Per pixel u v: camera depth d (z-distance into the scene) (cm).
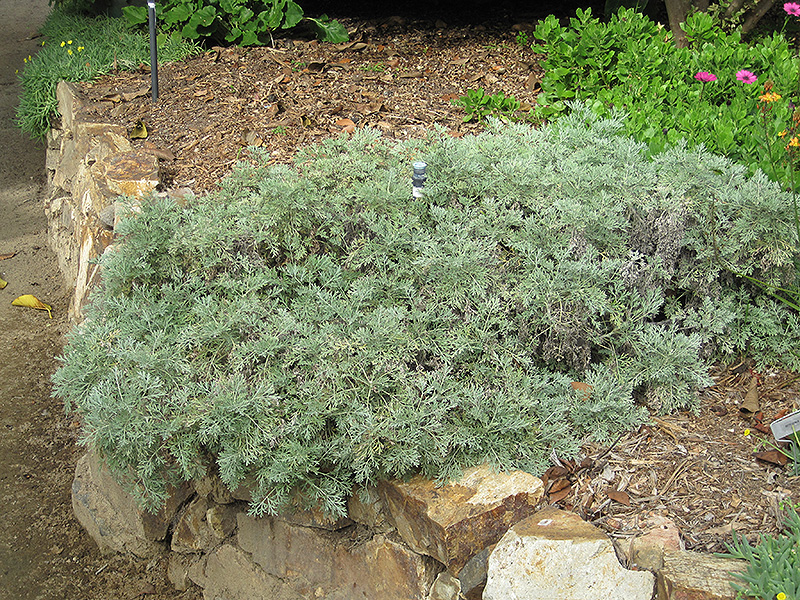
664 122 486
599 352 354
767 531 275
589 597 258
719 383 359
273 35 721
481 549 289
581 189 382
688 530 282
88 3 898
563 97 552
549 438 314
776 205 357
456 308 343
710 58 554
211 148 539
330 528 331
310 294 350
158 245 378
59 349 566
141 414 313
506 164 399
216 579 384
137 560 406
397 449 299
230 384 314
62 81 683
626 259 361
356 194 382
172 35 711
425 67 651
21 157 846
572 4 801
